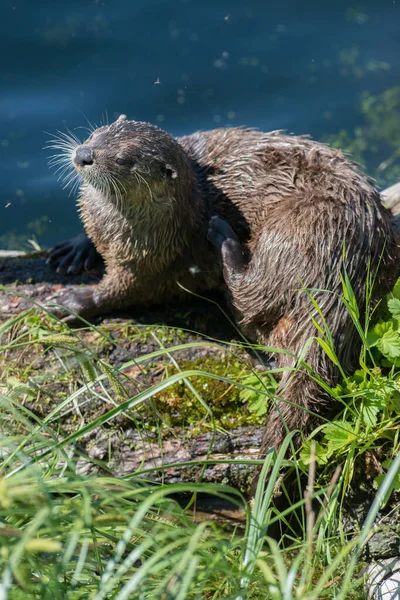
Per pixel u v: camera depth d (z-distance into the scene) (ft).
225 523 24.09
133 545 18.44
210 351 26.55
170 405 24.89
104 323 27.89
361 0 59.11
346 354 23.39
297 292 23.80
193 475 23.90
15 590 15.43
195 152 29.04
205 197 28.12
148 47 54.54
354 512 22.57
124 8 57.52
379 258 24.31
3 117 48.60
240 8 58.54
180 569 14.34
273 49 55.31
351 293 22.13
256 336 26.35
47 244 43.75
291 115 50.44
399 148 47.98
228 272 25.44
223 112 50.16
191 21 57.00
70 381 25.39
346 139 48.70
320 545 19.81
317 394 22.63
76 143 27.86
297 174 26.50
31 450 18.49
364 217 24.56
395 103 51.03
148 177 25.75
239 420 24.72
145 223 26.45
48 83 51.11
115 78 51.75
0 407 21.72
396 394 22.27
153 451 24.08
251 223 27.30
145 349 26.63
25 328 26.84
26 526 17.46
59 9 56.95
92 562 18.28
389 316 24.36
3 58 52.60
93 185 26.48
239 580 16.65
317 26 57.52
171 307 28.76
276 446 22.43
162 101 50.65
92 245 30.94
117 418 24.47
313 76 53.21
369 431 21.88
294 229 24.30
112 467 23.93
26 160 46.85
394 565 21.18
